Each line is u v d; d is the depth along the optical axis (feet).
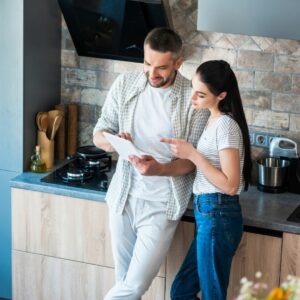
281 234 10.68
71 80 13.16
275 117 12.05
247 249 10.82
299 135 11.98
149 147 10.30
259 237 10.70
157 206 10.43
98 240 11.64
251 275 10.89
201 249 9.94
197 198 10.03
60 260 11.99
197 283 10.69
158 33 9.62
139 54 12.28
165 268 11.39
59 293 12.17
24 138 12.25
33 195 11.80
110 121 10.75
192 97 9.68
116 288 10.66
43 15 12.32
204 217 9.88
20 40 11.85
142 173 9.85
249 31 10.75
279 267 10.69
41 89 12.60
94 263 11.80
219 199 9.78
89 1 11.60
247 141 9.87
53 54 12.83
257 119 12.17
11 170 12.40
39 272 12.18
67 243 11.85
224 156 9.58
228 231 9.80
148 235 10.42
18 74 11.99
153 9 11.31
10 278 12.98
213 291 10.02
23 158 12.30
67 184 11.75
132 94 10.27
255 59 11.91
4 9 11.80
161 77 9.76
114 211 10.63
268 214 10.82
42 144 12.48
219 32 11.28
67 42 13.00
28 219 11.96
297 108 11.89
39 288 12.27
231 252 10.00
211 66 9.46
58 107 12.88
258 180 11.94
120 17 11.68
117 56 12.53
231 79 9.61
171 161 10.28
